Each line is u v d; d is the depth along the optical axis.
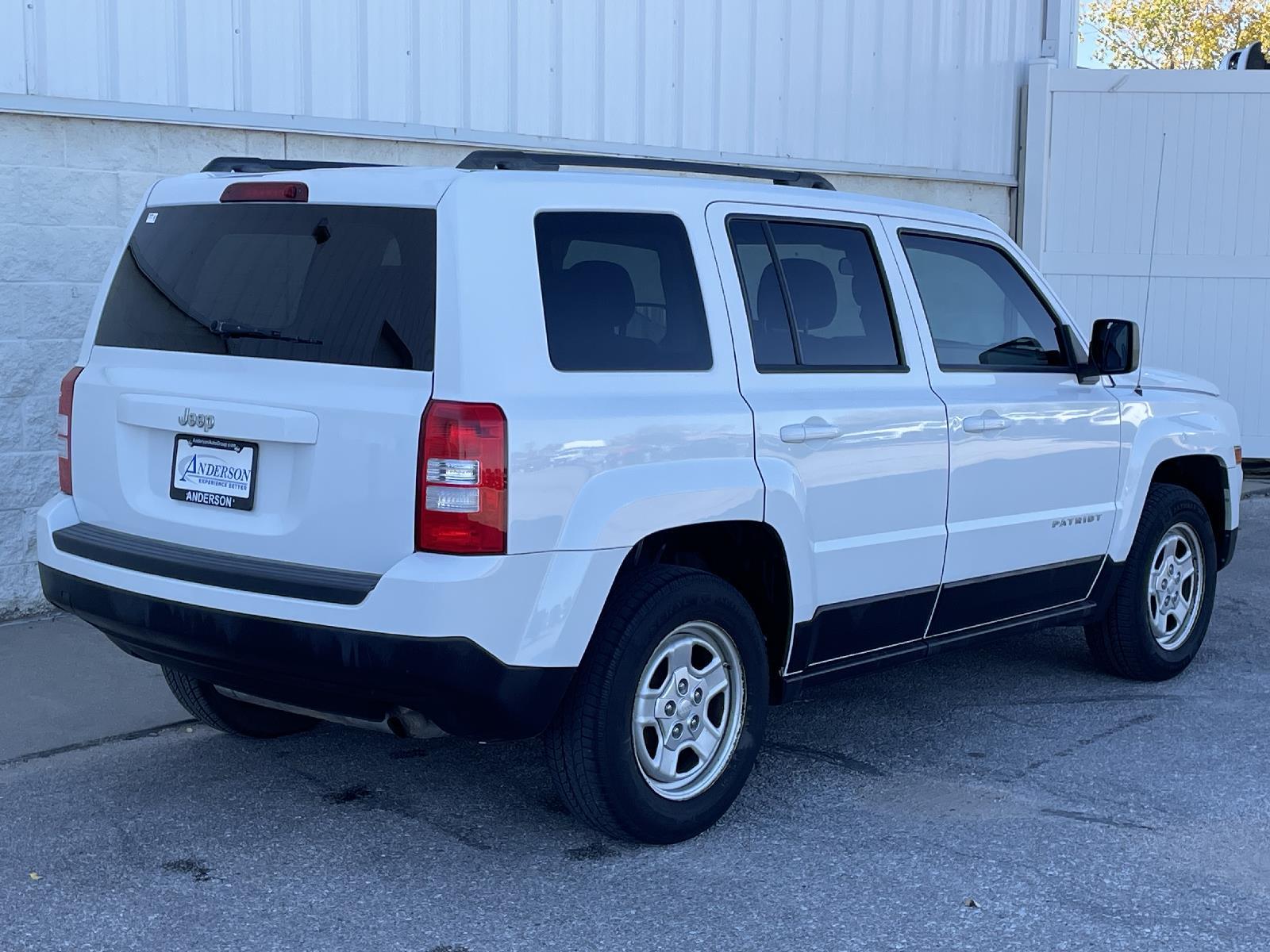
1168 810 4.61
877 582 4.81
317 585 3.73
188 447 4.11
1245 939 3.66
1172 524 6.13
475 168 4.07
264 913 3.76
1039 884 4.00
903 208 5.21
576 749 4.02
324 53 7.67
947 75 11.48
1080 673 6.39
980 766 5.05
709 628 4.29
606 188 4.19
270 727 5.18
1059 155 12.02
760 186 4.73
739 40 9.84
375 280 3.85
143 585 4.07
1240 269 11.78
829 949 3.58
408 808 4.56
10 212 6.64
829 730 5.48
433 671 3.65
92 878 3.97
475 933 3.66
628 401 4.03
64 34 6.69
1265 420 11.93
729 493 4.21
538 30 8.62
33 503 6.84
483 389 3.69
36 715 5.39
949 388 5.12
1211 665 6.55
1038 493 5.43
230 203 4.25
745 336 4.44
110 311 4.48
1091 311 12.14
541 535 3.77
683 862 4.14
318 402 3.80
